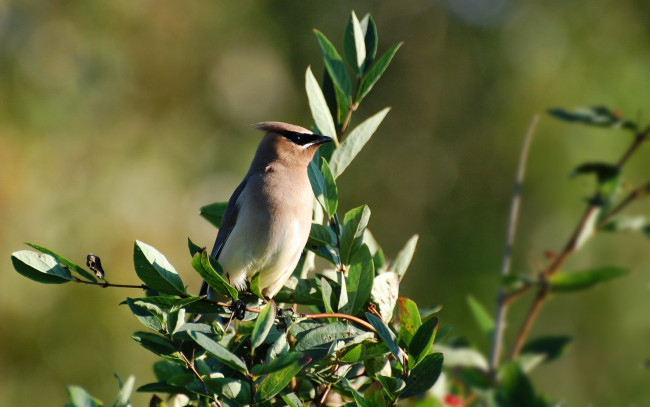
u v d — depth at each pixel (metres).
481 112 17.52
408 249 6.12
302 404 4.61
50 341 12.60
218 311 5.17
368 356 4.96
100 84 14.45
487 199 16.98
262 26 16.52
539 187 15.16
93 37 14.51
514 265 15.30
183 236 14.20
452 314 15.94
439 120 18.06
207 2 15.63
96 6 14.56
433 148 18.00
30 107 13.73
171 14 15.22
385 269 6.02
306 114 17.12
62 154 13.73
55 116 13.87
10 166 13.04
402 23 18.72
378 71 6.09
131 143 14.42
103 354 12.70
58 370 12.55
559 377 14.02
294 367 4.39
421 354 4.85
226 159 15.48
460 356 7.31
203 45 15.54
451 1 18.19
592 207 7.77
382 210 18.16
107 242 13.35
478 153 17.28
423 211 17.80
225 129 15.72
